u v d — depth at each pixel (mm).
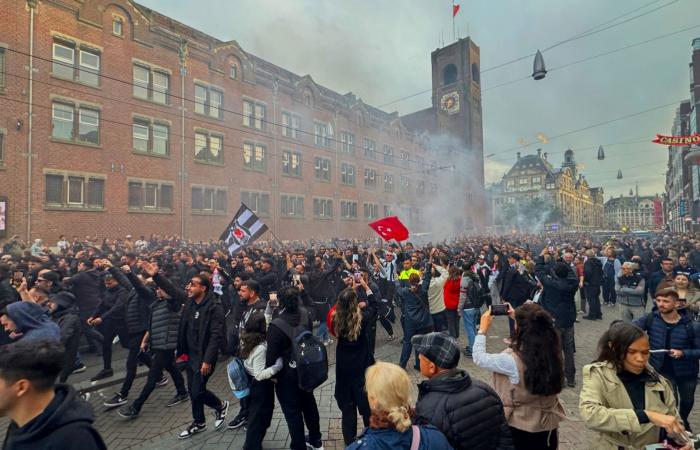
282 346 3918
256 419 3928
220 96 27109
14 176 17141
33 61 17906
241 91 28547
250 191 28766
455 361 2408
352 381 4199
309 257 11125
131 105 21781
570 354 6055
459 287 8156
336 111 37875
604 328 9766
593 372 2699
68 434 1664
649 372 2682
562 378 2729
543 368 2695
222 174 26766
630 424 2387
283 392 3959
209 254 13742
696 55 33938
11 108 17188
